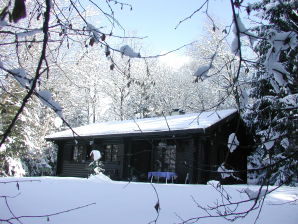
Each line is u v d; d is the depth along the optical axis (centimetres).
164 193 706
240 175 1448
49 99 184
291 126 424
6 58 395
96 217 515
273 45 195
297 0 271
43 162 2028
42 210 549
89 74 1195
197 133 1198
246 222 488
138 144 1512
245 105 228
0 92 574
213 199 652
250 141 1466
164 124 1389
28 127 1595
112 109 2845
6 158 1545
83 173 1672
